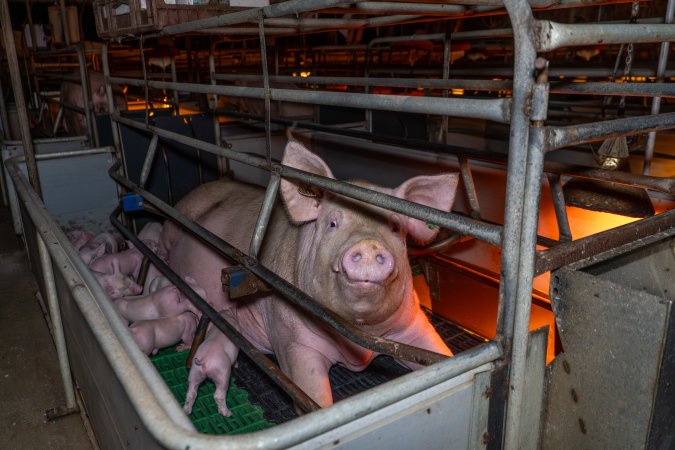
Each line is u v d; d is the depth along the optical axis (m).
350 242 2.08
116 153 4.16
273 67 7.55
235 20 1.98
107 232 4.18
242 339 2.01
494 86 2.63
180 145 4.30
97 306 1.56
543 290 3.04
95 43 6.84
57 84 8.84
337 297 2.21
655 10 4.32
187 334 3.13
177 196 4.36
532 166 1.16
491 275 3.24
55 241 2.25
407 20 2.79
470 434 1.33
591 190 2.68
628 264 1.68
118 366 1.22
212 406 2.66
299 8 1.61
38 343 3.45
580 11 4.78
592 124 1.24
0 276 4.44
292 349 2.59
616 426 1.39
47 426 2.71
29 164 3.78
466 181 2.78
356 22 2.93
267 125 2.00
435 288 3.62
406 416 1.18
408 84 3.11
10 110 7.15
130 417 1.33
